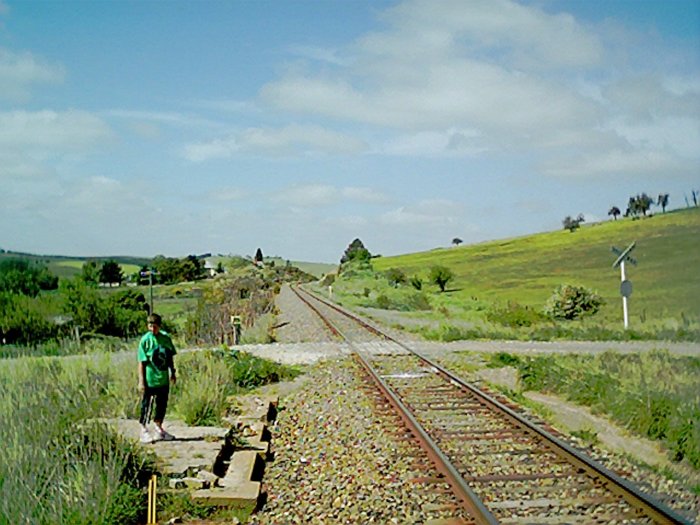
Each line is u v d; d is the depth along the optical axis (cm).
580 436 1235
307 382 1966
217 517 876
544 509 840
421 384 1834
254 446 1199
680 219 11956
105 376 1605
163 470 995
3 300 3538
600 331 3116
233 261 12888
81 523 788
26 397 1157
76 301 3741
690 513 848
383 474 1021
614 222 13938
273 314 4569
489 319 4253
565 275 9850
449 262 13525
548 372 1795
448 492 921
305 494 957
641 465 1073
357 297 8012
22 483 809
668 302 5553
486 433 1249
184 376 1673
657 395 1393
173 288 8194
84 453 917
